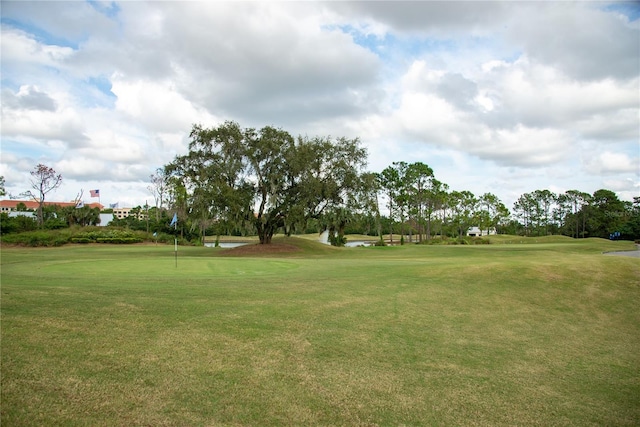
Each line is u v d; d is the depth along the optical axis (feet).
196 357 21.71
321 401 18.45
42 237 152.87
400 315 32.96
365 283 44.78
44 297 29.91
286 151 124.36
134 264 62.95
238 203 117.70
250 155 121.80
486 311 37.09
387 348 25.63
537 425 18.34
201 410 16.89
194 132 125.29
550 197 350.64
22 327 23.20
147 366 20.20
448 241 198.90
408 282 46.29
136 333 24.07
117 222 281.74
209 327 26.11
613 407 20.92
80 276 44.16
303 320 29.37
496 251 120.57
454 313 35.32
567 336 32.78
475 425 17.78
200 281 41.83
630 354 29.81
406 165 215.31
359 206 132.05
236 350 23.07
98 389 17.70
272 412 17.22
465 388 21.20
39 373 18.43
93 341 22.40
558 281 49.16
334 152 130.52
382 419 17.48
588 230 318.24
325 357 23.30
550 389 22.34
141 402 17.06
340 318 30.66
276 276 48.37
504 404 19.95
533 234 356.18
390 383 20.84
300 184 124.36
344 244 171.22
